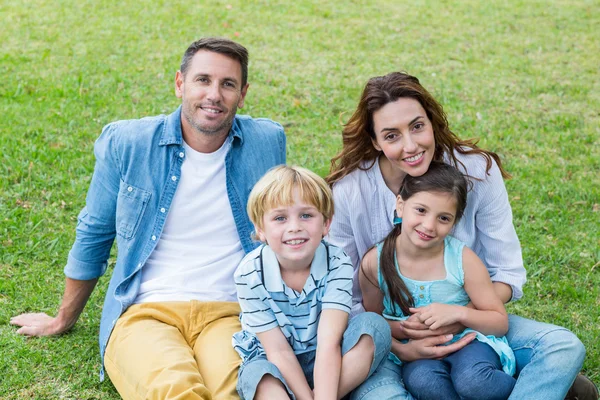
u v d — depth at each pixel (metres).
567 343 2.96
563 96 7.46
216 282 3.43
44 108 6.42
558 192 5.52
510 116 6.90
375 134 3.21
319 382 2.91
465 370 2.95
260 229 3.14
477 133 6.48
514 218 5.18
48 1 9.45
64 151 5.67
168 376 2.91
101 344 3.34
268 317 3.09
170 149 3.41
